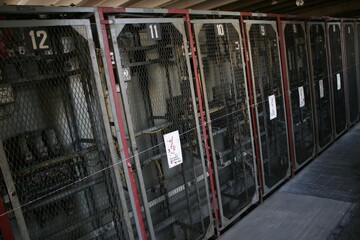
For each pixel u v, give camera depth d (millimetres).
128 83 2719
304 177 4422
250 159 3695
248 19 3729
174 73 3012
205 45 3166
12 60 1895
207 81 3318
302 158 4715
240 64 3484
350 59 6500
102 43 2244
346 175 4242
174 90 3025
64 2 5031
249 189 3662
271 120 4066
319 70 5277
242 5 6711
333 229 3029
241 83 3516
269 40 3980
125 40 2635
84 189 2242
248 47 3564
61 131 2275
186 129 2906
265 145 4039
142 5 5816
